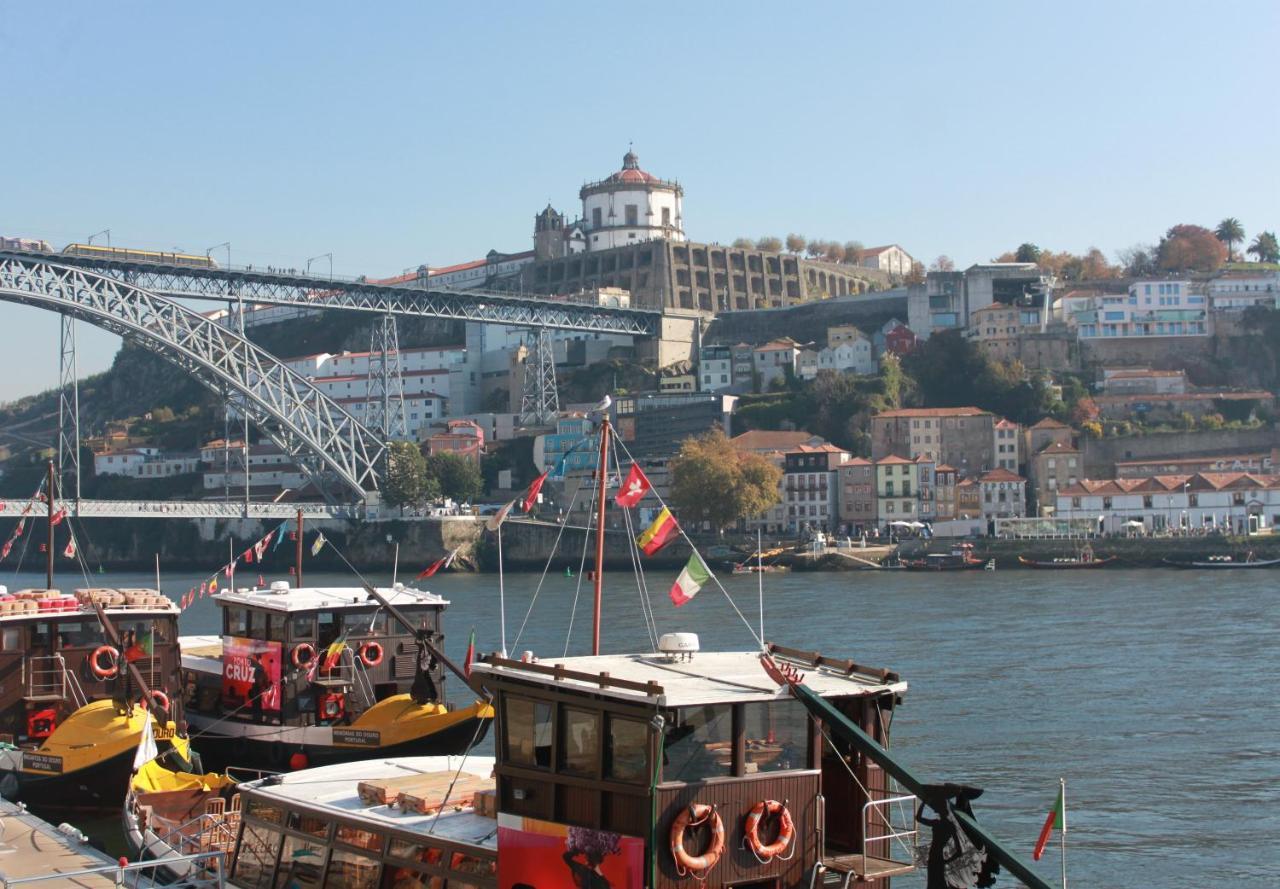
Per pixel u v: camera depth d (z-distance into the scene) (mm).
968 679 72562
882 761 22281
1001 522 189000
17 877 30922
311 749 47469
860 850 24281
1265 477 187625
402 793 27750
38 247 180750
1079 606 112000
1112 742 56906
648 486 39312
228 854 31219
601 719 22969
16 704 45062
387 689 49688
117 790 42875
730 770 22859
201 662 52906
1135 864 41469
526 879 23891
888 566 175000
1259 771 51875
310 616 48531
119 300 187500
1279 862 41406
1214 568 162750
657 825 22125
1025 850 42875
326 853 27984
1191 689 69188
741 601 121375
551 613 110000
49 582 66875
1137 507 188000
